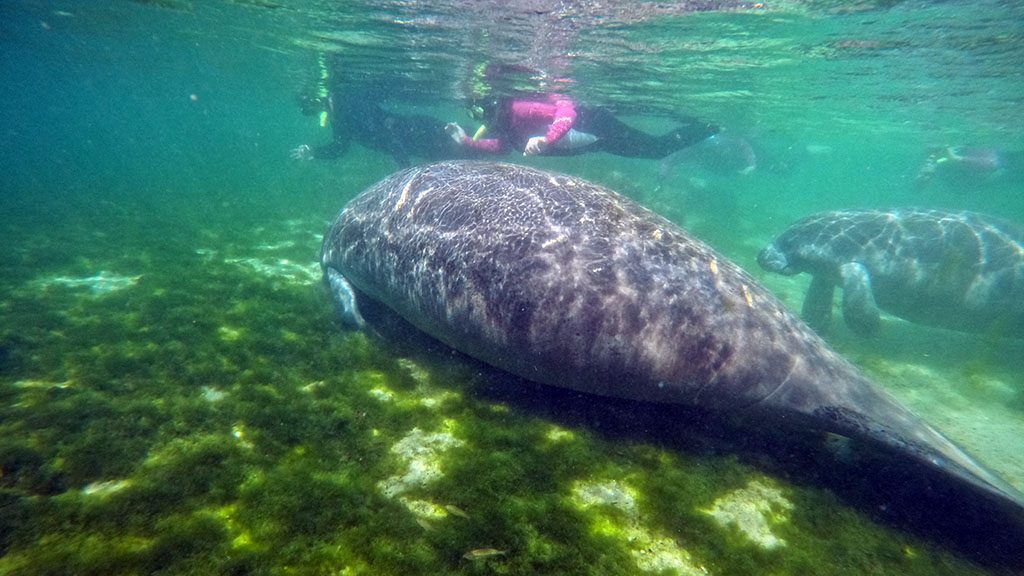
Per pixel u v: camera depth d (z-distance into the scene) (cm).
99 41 873
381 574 129
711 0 322
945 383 264
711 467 171
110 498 146
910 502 164
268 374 204
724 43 401
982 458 204
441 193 214
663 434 183
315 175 809
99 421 175
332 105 581
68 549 131
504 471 161
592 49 440
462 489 155
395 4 388
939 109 599
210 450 163
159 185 729
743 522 155
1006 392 255
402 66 602
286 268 343
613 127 434
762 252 347
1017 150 858
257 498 148
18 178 738
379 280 225
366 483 156
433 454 169
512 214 195
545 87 625
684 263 184
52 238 391
